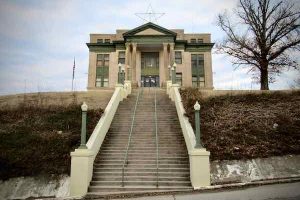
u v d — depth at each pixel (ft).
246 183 37.70
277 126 53.42
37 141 52.90
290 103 64.64
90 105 72.74
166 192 35.06
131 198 32.35
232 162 43.37
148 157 44.52
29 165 45.21
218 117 58.23
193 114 58.18
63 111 68.18
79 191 37.24
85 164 38.32
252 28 98.94
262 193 29.91
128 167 42.37
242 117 57.93
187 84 123.65
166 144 48.42
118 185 38.86
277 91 72.84
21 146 51.49
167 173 40.81
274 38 95.71
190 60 128.16
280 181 37.68
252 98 69.00
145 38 118.62
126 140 50.06
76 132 55.62
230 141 48.75
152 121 57.16
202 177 38.40
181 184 38.88
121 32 133.59
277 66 98.58
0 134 57.11
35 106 72.02
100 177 40.22
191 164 39.50
